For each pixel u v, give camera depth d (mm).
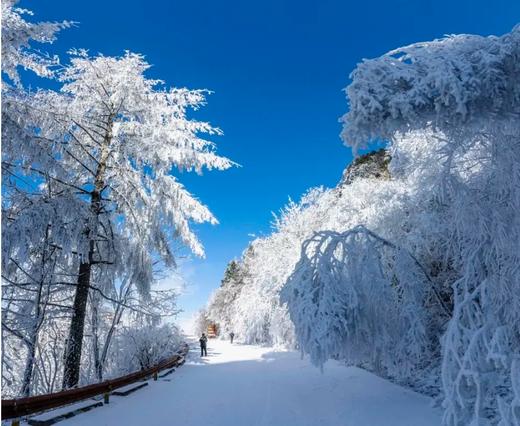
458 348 6805
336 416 8117
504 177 7605
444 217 10680
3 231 8836
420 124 5953
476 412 5969
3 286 10648
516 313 7656
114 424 7477
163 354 16797
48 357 13227
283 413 8500
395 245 10375
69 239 10453
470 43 5703
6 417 6664
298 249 24016
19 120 10531
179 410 8805
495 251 7992
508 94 5547
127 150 13289
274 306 27688
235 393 10945
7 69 9945
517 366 5621
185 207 14281
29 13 9625
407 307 9766
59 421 7402
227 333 48750
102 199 13414
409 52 5875
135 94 13297
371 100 5559
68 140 12719
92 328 14086
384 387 10328
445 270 11844
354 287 9109
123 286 14727
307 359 17172
